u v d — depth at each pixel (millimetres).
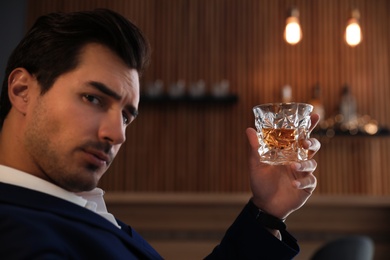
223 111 4938
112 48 914
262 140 1132
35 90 902
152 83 4926
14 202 838
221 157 4879
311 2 5051
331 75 4957
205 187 4848
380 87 4938
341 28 5020
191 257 3578
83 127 868
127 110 939
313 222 3650
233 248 1163
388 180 4844
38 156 885
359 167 4852
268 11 5047
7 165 930
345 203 3564
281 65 4980
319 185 4832
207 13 5047
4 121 957
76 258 810
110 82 890
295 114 1099
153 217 3600
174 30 5027
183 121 4922
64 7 5000
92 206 981
